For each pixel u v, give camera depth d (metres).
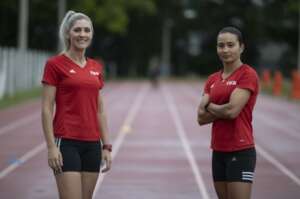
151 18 198.75
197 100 93.44
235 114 16.89
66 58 17.33
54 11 148.50
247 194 17.05
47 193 28.27
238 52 17.38
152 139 48.06
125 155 39.84
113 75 197.62
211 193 28.61
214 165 17.59
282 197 28.05
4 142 45.59
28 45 160.12
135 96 100.94
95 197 27.55
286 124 60.78
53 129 17.30
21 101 84.06
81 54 17.44
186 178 32.25
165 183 30.86
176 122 61.16
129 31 198.75
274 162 38.00
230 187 17.14
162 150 42.22
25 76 103.12
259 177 32.94
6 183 30.58
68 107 17.19
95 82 17.30
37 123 58.50
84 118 17.17
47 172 33.56
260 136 51.34
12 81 89.69
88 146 17.28
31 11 148.00
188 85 143.88
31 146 43.62
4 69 85.69
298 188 30.14
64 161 16.95
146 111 73.31
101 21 153.12
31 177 32.12
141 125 58.03
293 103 88.88
